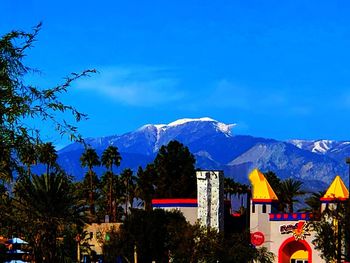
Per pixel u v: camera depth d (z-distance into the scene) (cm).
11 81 3388
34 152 3469
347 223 14662
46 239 7106
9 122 3378
